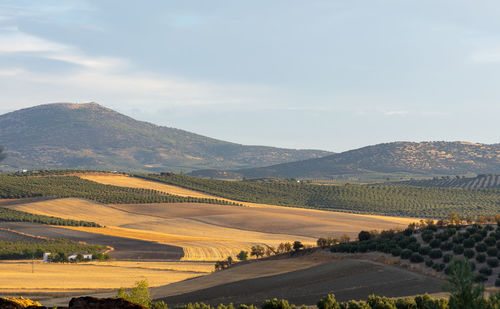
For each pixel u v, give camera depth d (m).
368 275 75.12
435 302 25.66
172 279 119.12
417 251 85.50
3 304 29.36
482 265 72.81
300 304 62.31
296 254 110.62
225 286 82.12
